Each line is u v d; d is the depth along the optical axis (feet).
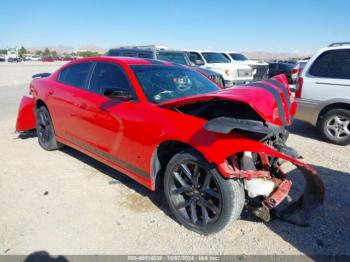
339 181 13.55
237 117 9.61
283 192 9.34
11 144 18.67
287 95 10.69
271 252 8.92
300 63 47.34
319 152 17.54
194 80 13.29
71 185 13.04
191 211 9.77
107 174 14.16
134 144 10.91
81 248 9.11
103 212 10.98
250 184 8.77
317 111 19.98
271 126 8.59
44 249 9.05
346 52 18.70
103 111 12.07
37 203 11.55
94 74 13.46
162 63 13.65
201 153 9.14
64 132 15.23
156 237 9.62
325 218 10.59
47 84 16.24
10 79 76.54
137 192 12.42
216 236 9.62
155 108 10.51
